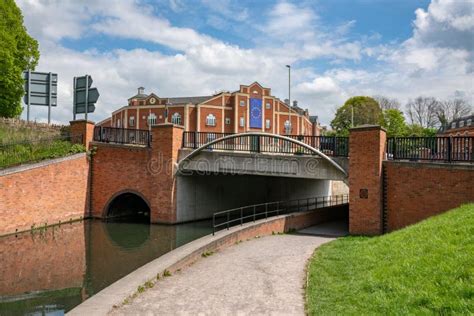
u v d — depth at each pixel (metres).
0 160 17.62
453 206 13.12
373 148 14.65
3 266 12.31
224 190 24.36
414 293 5.64
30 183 17.69
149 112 65.38
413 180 13.99
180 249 10.09
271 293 7.26
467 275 5.60
